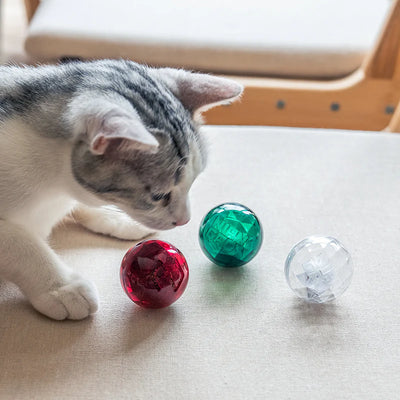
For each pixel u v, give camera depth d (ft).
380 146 2.38
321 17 3.15
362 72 2.97
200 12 3.15
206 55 2.97
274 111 3.03
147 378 1.72
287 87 2.98
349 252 1.98
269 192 2.21
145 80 1.93
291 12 3.19
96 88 1.84
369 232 2.09
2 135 1.85
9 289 1.92
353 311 1.88
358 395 1.70
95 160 1.80
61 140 1.84
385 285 1.94
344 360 1.77
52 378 1.71
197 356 1.76
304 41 3.00
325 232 2.09
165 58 2.98
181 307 1.88
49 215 2.01
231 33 3.03
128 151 1.79
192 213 2.14
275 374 1.73
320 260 1.86
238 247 1.93
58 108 1.86
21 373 1.72
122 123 1.63
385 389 1.71
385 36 2.84
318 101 3.00
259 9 3.21
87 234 2.10
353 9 3.24
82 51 2.98
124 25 3.03
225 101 1.99
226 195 2.20
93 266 1.98
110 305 1.88
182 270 1.83
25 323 1.83
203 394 1.69
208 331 1.82
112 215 2.09
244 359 1.76
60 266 1.90
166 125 1.84
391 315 1.87
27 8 3.33
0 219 1.88
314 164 2.31
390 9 2.80
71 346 1.78
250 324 1.84
